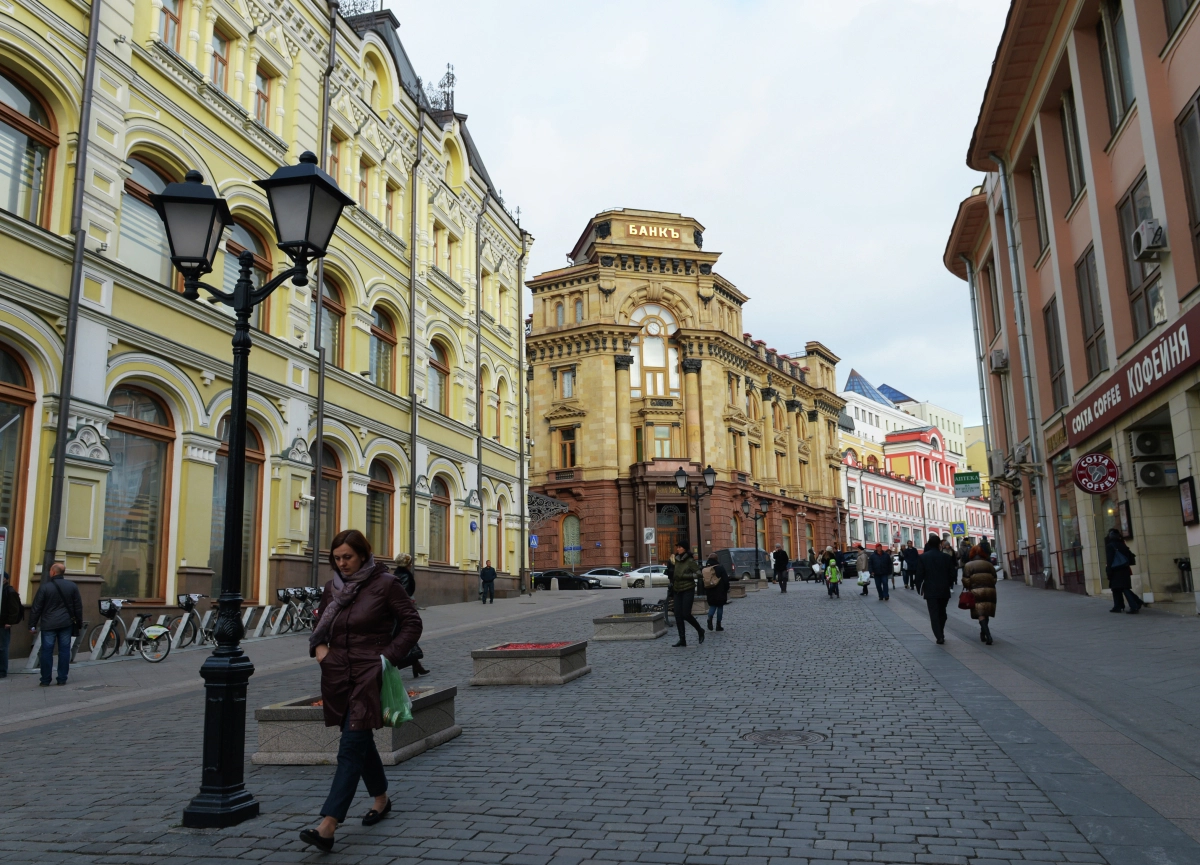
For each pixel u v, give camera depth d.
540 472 56.97
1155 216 16.41
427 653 15.42
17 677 12.98
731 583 30.33
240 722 5.87
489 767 6.94
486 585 30.62
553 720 8.81
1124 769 6.27
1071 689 9.50
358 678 5.32
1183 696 8.60
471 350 32.75
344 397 23.98
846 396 94.69
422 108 29.33
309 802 6.14
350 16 31.00
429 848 5.07
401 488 26.97
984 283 36.19
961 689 9.75
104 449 15.69
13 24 14.76
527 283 59.47
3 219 14.05
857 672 11.34
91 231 15.91
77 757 7.84
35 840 5.39
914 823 5.27
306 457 21.77
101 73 16.44
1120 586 16.97
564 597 36.12
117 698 11.20
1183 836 4.91
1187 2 15.51
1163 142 16.19
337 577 5.62
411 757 7.32
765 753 7.10
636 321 58.00
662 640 16.39
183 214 6.48
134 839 5.38
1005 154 26.72
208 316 18.72
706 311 58.88
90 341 15.58
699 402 57.06
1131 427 18.55
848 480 81.75
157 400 17.70
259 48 21.56
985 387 36.09
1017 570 34.25
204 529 18.31
